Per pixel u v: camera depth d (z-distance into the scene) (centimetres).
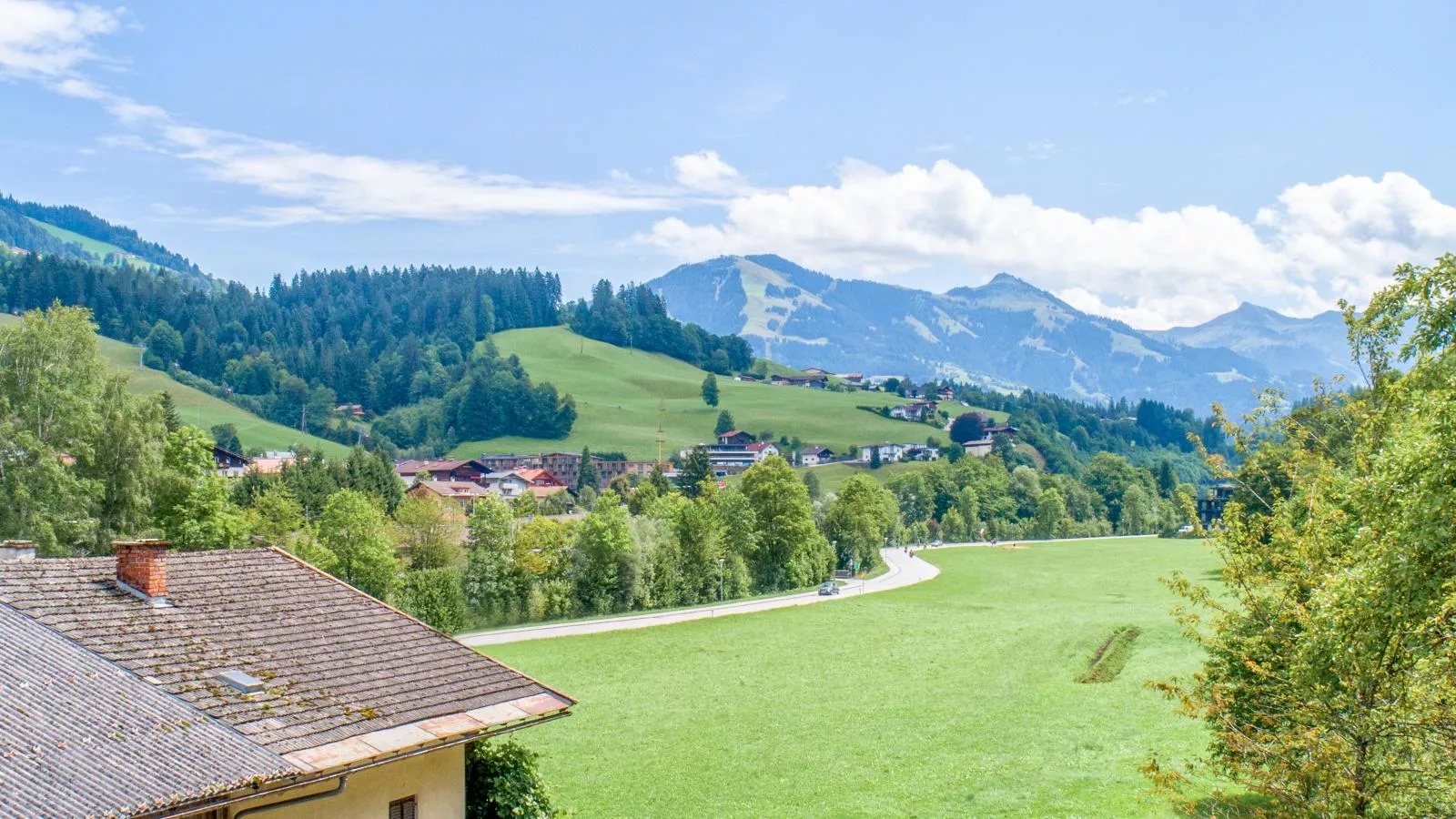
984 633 8731
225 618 2411
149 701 1938
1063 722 5272
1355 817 1711
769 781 4534
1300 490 2342
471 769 2527
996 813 3856
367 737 2077
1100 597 11794
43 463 6575
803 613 10650
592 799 4334
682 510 12475
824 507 17800
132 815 1591
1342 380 2420
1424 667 1705
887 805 4056
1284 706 2162
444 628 9306
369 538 9081
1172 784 2230
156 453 7338
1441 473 1565
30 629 2062
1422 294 1725
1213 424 2516
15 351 6794
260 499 9888
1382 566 1620
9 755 1642
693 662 7756
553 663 7744
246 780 1761
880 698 6275
